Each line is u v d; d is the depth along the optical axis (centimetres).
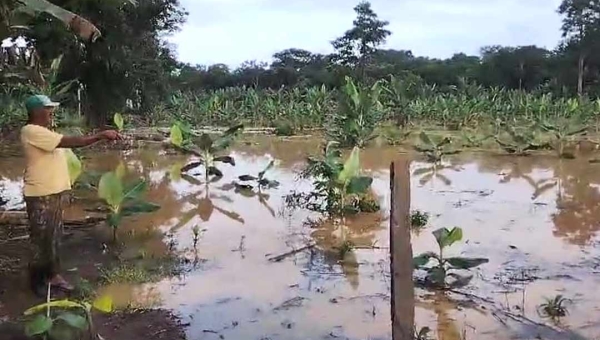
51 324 392
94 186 993
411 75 3622
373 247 689
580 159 1488
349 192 847
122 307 494
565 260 631
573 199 983
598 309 491
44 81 1246
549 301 490
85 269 594
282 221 827
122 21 1964
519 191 1062
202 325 460
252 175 1242
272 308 496
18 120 1616
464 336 439
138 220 827
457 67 5038
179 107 2934
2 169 1355
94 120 2102
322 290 541
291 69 5116
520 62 4872
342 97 1856
